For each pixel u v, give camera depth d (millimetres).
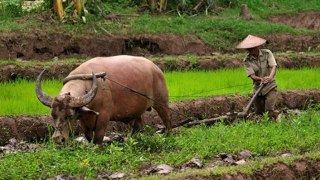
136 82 25266
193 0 61312
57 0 51469
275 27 59625
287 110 35281
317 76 43531
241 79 40688
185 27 55875
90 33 50969
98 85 24094
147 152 24062
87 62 24953
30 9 53938
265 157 23438
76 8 51906
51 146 23359
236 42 56812
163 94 26766
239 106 34969
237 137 25484
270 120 29797
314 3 70625
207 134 26031
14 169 20531
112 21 54094
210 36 55844
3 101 31656
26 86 36344
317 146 24906
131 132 27297
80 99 22906
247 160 22812
